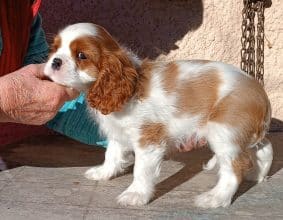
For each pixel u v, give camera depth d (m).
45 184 0.95
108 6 1.23
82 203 0.88
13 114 0.82
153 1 1.22
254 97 0.88
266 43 1.22
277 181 0.97
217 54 1.24
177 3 1.22
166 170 1.02
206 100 0.88
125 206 0.87
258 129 0.89
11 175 1.00
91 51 0.83
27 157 1.10
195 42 1.24
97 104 0.85
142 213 0.84
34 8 1.02
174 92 0.89
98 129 1.03
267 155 0.95
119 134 0.92
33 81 0.82
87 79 0.84
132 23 1.23
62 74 0.82
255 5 1.18
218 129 0.88
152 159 0.89
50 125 1.06
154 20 1.23
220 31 1.23
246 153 0.89
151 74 0.89
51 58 0.84
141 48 1.24
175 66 0.91
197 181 0.97
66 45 0.83
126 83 0.86
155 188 0.92
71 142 1.20
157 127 0.88
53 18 1.24
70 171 1.02
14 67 1.01
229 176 0.89
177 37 1.23
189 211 0.85
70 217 0.83
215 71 0.90
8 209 0.86
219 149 0.88
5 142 1.17
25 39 1.02
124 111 0.88
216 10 1.22
